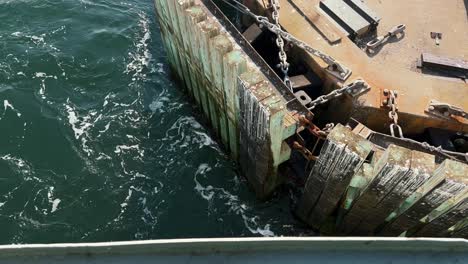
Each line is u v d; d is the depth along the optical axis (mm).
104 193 15289
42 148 16219
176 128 17219
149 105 17859
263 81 11406
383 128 12945
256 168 14062
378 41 14172
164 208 15086
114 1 21594
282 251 6586
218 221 14852
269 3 14852
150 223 14711
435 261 6680
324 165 11219
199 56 14086
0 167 15523
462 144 12664
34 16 20234
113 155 16250
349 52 13656
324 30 14133
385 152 9969
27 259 6254
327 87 13492
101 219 14703
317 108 13867
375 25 14555
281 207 15273
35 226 14320
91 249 6270
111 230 14477
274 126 11336
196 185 15695
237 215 15023
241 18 17734
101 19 20578
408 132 12867
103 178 15633
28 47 19031
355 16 14445
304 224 14992
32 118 16922
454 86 13078
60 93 17828
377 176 10188
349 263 6555
